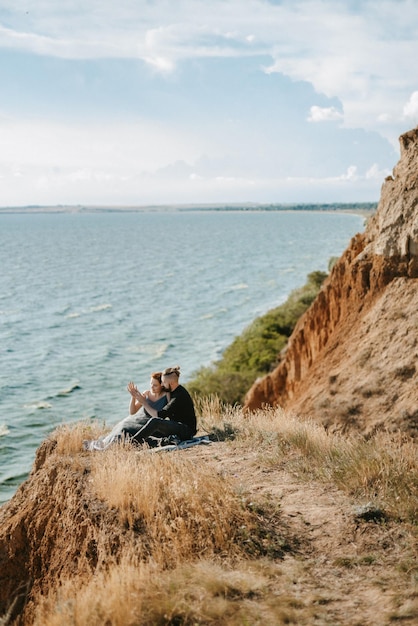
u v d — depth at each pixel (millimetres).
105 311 69688
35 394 38875
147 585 4801
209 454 8133
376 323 14438
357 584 4828
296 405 14656
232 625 4238
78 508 6492
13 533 7188
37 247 179375
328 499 6449
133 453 7711
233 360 36562
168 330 58031
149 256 142750
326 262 115688
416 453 7926
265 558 5305
